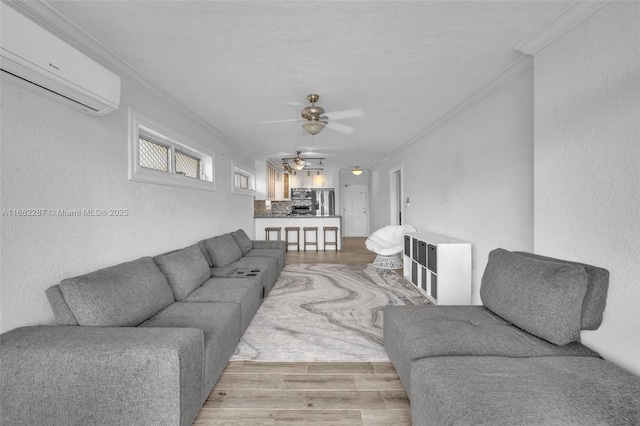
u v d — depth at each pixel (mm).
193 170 4574
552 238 2127
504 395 1251
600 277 1712
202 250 4008
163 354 1467
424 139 5430
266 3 1878
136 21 2047
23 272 1788
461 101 3721
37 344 1501
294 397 2000
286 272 5750
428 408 1402
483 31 2207
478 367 1481
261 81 3070
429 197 5191
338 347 2701
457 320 2117
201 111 4004
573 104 1962
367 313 3562
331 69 2822
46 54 1645
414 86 3248
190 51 2459
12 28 1466
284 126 4801
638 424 1104
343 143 6281
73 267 2139
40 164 1895
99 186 2391
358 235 12383
